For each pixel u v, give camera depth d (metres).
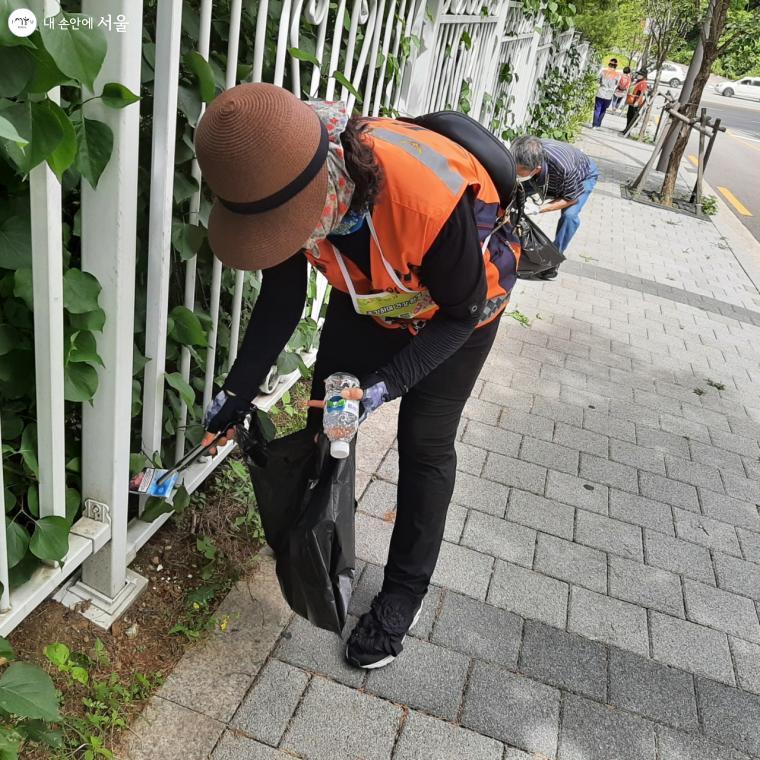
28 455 1.77
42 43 1.28
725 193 13.47
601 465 3.56
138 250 2.04
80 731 1.80
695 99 10.55
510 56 6.80
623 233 8.73
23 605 1.80
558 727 2.10
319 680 2.10
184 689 2.00
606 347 5.11
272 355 2.00
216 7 2.12
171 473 2.12
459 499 3.06
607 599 2.66
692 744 2.13
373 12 2.99
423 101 4.04
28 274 1.58
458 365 1.93
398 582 2.16
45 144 1.33
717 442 4.03
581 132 17.06
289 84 2.67
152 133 1.81
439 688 2.15
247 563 2.46
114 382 1.82
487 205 1.66
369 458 3.19
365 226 1.57
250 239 1.36
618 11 17.28
